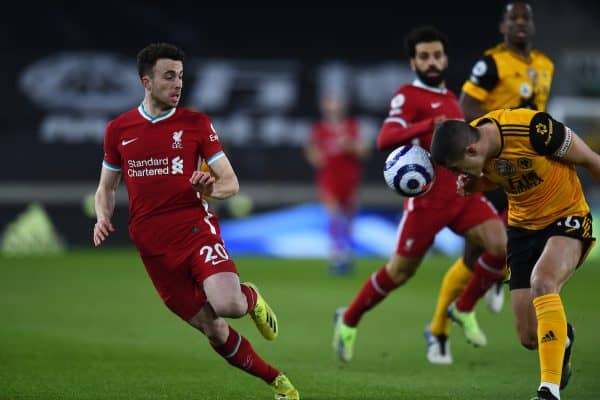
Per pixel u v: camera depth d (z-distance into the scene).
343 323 28.92
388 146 28.06
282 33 69.31
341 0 69.44
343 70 69.00
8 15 68.06
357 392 24.14
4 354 29.25
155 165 21.41
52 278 51.06
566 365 22.67
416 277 53.38
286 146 67.62
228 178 21.52
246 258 63.91
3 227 66.00
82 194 66.88
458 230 28.19
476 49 68.88
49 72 67.88
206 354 29.84
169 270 21.50
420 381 25.77
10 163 66.75
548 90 30.16
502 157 20.80
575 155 20.91
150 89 21.53
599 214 66.19
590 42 70.12
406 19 69.31
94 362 28.16
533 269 21.41
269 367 22.38
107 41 68.50
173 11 68.94
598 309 40.94
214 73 68.69
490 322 37.59
